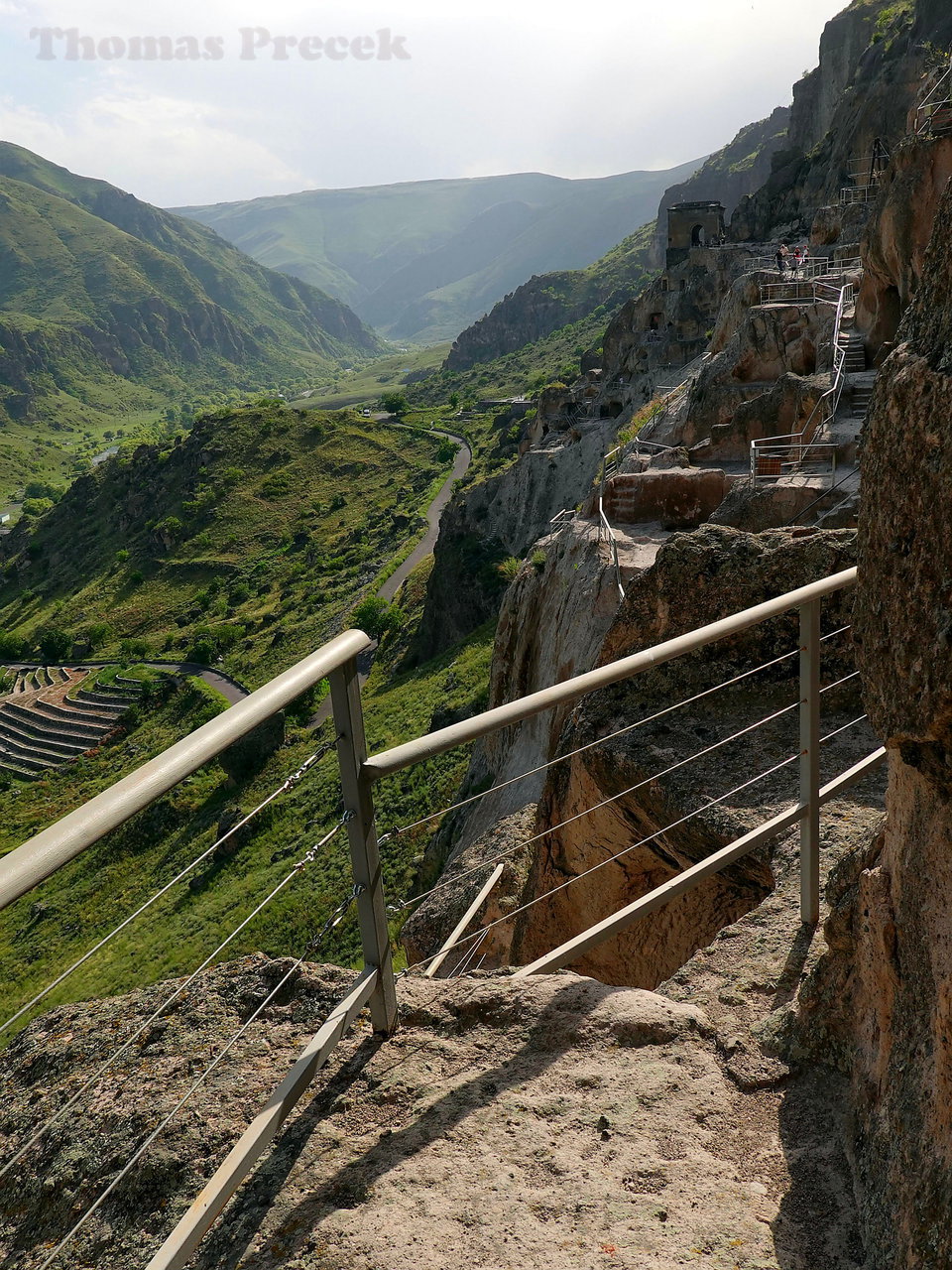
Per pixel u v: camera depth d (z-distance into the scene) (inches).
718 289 2407.7
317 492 4965.6
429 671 1991.9
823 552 216.1
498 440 4776.1
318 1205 89.2
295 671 78.6
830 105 4254.4
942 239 83.4
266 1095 102.7
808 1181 94.0
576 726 232.1
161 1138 98.2
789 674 216.4
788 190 3147.1
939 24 2586.1
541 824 262.7
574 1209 88.7
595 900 230.7
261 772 1942.7
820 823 169.6
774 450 770.8
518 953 275.0
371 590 3376.0
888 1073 89.6
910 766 82.3
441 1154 95.0
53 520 5585.6
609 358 2886.3
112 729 3233.3
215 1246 86.7
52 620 4547.2
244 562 4505.4
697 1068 109.1
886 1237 79.9
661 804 195.2
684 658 225.5
